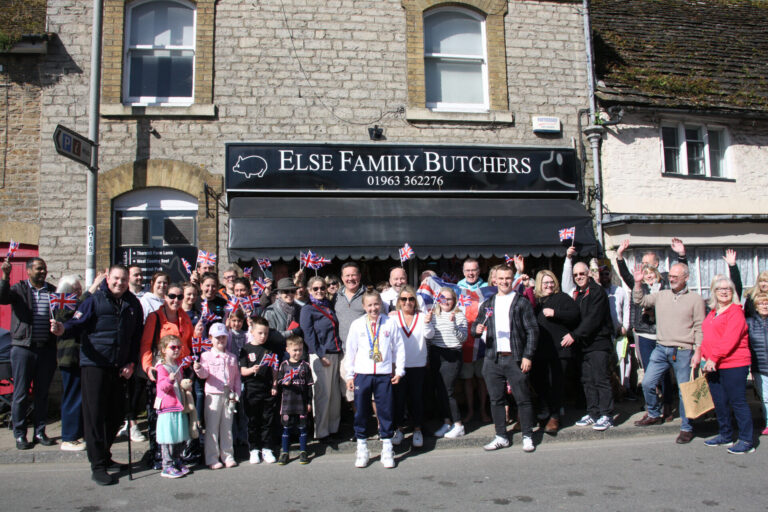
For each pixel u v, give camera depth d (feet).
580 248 28.09
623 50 35.29
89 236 25.50
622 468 18.11
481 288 24.71
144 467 18.61
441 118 30.04
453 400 21.43
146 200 27.86
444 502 15.24
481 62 31.65
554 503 15.06
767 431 21.74
